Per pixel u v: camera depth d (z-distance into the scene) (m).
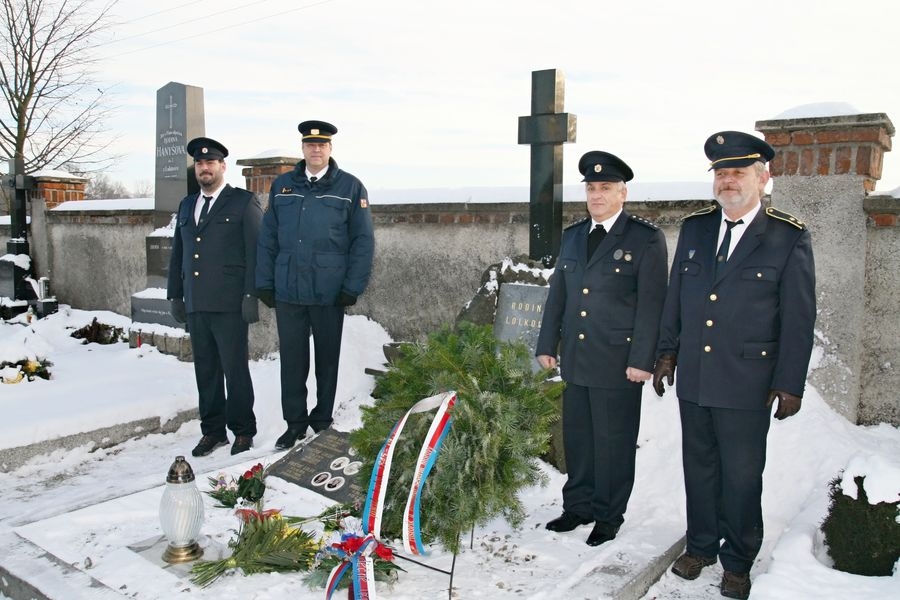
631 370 3.50
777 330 3.16
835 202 4.55
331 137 4.98
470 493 2.97
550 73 5.12
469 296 6.52
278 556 3.20
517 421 3.16
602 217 3.69
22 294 10.36
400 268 6.88
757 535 3.24
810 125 4.51
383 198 7.04
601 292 3.63
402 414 3.27
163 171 8.02
